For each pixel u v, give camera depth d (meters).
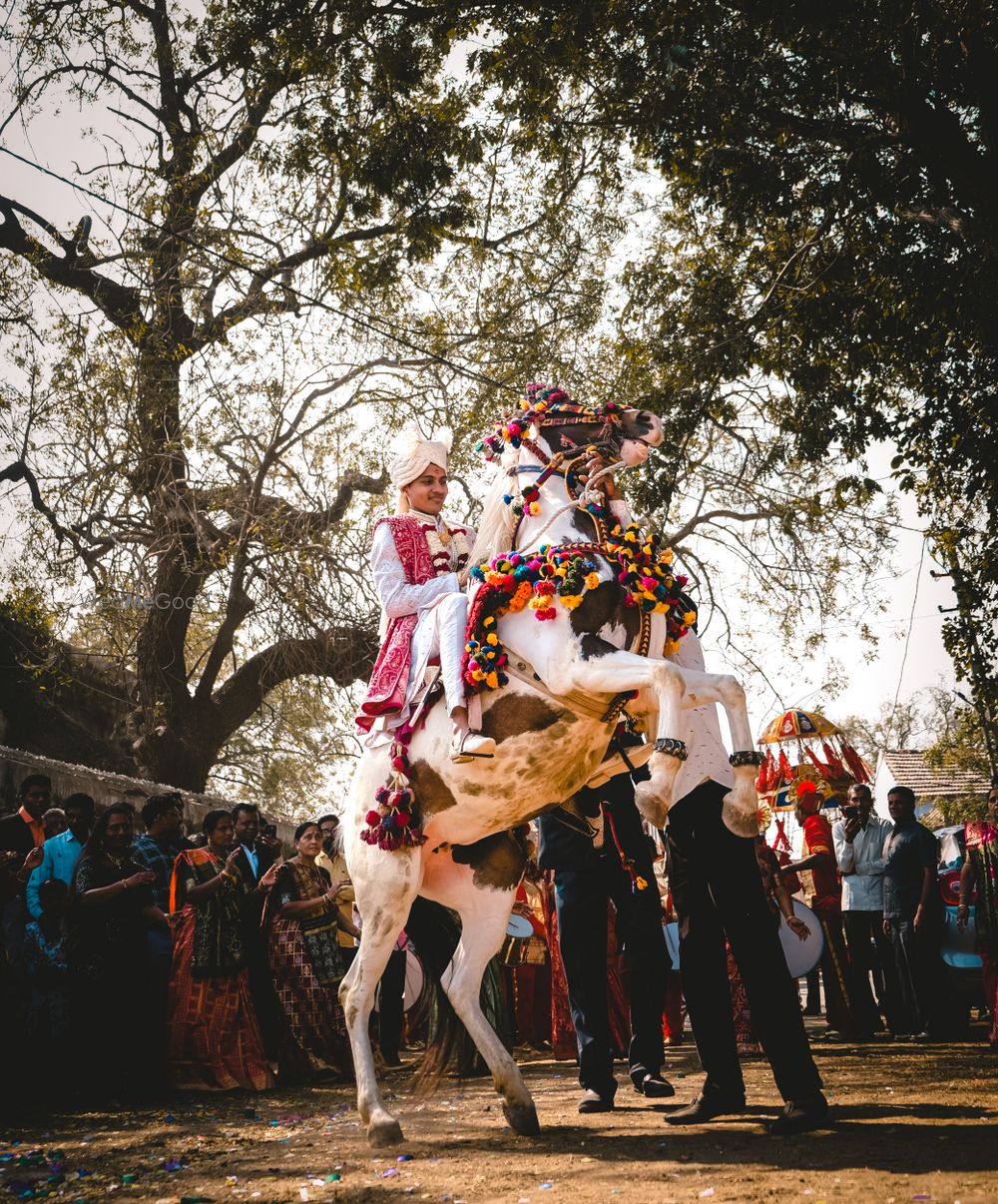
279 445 19.98
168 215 19.34
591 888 5.70
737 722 4.36
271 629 19.41
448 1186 3.79
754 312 12.42
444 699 4.96
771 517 20.30
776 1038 4.45
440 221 15.34
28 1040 7.17
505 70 13.29
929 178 11.53
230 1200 3.81
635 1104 5.74
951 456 12.20
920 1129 4.25
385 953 5.11
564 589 4.52
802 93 11.48
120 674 23.55
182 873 7.82
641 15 11.50
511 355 19.75
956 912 10.30
